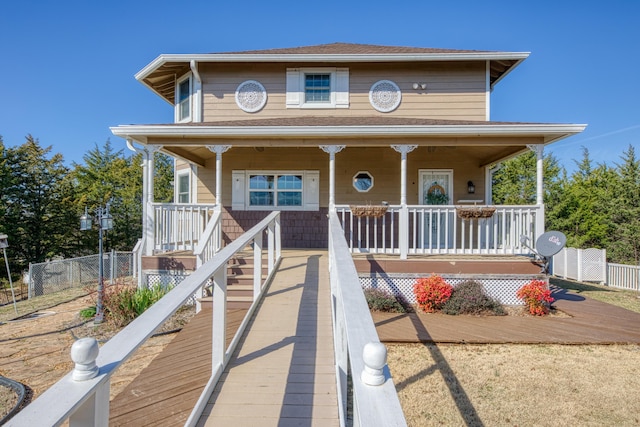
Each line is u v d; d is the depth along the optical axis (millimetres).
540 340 5391
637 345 5371
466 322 6148
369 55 9477
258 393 2822
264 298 4977
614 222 20750
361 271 7008
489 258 7078
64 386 1241
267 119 9320
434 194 9781
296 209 9773
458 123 7746
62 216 19250
